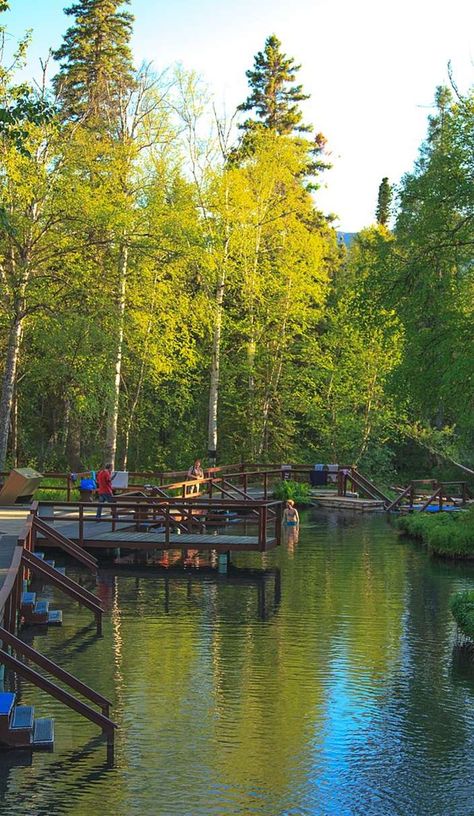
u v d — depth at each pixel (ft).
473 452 141.08
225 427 152.76
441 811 27.17
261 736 33.27
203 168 121.49
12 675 40.52
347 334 141.90
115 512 74.79
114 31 132.46
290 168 134.82
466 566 72.13
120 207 97.71
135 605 55.62
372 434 149.38
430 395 77.77
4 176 94.12
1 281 100.17
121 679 40.04
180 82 119.14
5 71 90.33
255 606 55.52
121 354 105.29
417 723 34.81
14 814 26.61
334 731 33.91
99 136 107.04
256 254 132.67
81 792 28.19
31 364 106.42
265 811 27.02
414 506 118.32
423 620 52.03
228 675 40.73
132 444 150.30
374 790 28.58
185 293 116.06
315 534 92.63
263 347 144.15
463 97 77.71
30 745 31.78
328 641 47.01
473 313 75.36
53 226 98.43
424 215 76.79
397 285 77.46
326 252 143.23
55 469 129.90
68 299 99.81
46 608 51.26
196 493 107.45
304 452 152.56
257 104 167.43
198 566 71.00
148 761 30.76
